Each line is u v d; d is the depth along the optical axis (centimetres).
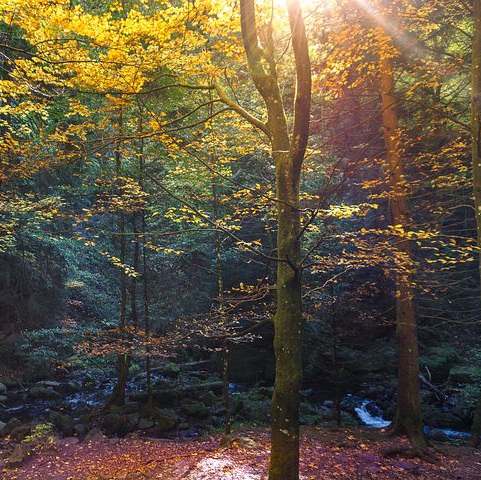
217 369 1521
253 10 506
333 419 1134
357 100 915
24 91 631
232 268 1555
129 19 529
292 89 895
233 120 746
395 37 731
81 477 666
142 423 975
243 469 630
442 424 1130
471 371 1238
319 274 1170
